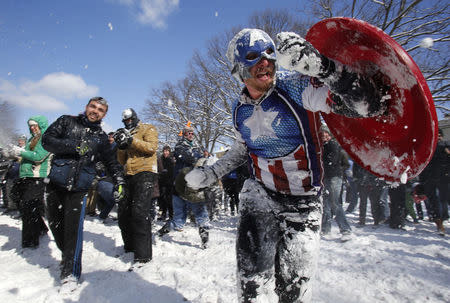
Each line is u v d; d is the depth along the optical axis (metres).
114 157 3.00
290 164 1.40
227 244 3.90
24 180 3.59
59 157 2.57
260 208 1.46
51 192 2.55
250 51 1.23
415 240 3.96
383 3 8.88
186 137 4.52
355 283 2.40
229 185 7.04
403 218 4.89
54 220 2.55
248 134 1.46
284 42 0.96
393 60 1.07
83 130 2.67
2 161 6.46
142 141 3.02
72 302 2.19
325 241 3.99
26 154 3.51
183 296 2.25
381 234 4.39
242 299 1.41
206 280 2.54
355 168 5.38
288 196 1.44
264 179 1.48
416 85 1.04
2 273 2.74
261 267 1.41
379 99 1.04
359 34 1.15
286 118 1.31
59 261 3.13
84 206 2.61
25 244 3.55
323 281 2.48
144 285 2.45
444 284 2.31
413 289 2.26
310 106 1.24
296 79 1.27
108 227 4.91
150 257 3.03
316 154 1.40
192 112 19.25
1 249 3.62
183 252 3.55
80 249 2.52
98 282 2.53
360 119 1.41
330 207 4.32
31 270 2.88
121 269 2.88
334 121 1.57
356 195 6.80
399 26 9.05
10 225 4.92
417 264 2.77
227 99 18.08
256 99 1.35
